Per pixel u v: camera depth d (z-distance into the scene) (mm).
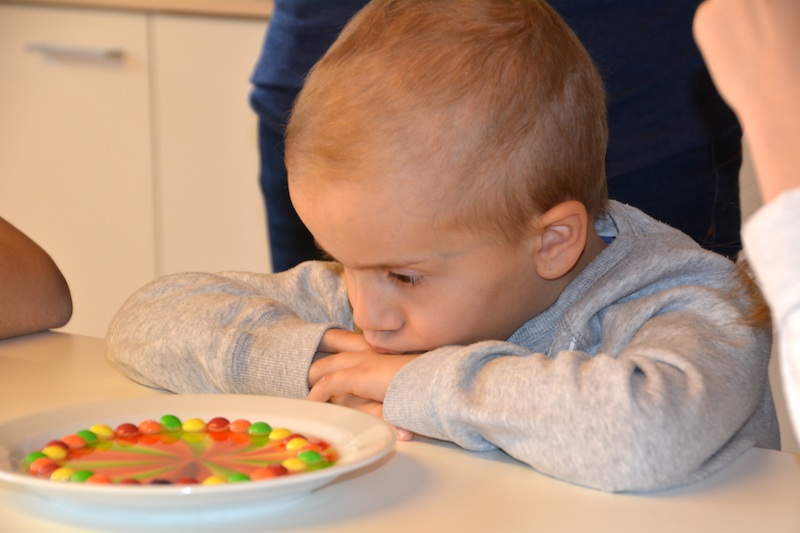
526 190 951
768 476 769
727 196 1626
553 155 964
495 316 996
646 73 1532
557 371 787
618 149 1546
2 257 1221
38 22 2945
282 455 759
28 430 781
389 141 905
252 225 2832
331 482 737
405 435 848
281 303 1185
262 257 2840
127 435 801
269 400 863
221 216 2861
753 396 846
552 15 1019
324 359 1005
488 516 679
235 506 673
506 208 942
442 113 912
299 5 1774
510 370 812
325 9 1748
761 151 545
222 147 2814
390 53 937
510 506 699
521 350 879
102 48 2877
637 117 1544
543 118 954
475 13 967
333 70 954
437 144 909
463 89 920
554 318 1042
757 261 533
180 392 1049
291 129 965
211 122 2811
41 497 696
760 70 558
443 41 941
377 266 947
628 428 732
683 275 991
